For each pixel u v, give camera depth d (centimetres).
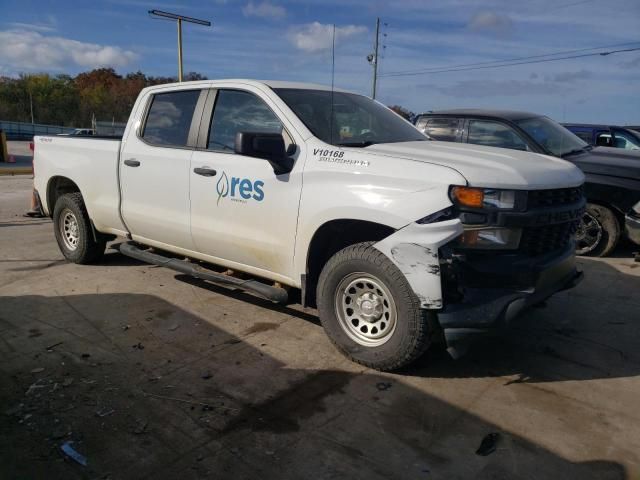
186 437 297
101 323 450
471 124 756
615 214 668
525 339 429
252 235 423
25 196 1235
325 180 375
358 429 305
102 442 292
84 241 597
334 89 480
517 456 282
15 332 430
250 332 435
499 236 334
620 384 361
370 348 369
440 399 337
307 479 264
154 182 492
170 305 493
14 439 293
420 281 332
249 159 421
